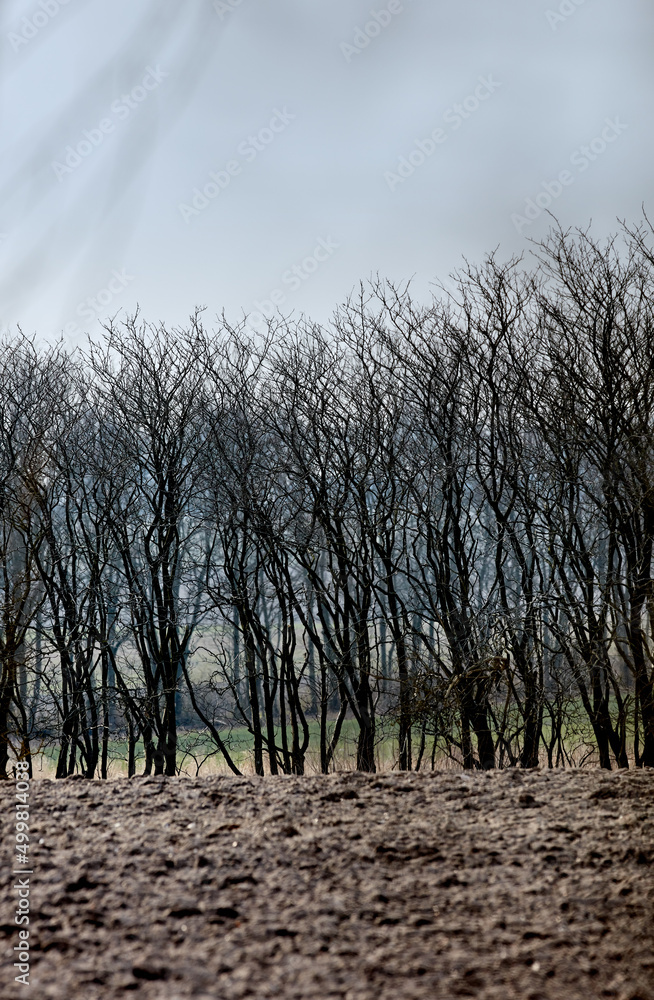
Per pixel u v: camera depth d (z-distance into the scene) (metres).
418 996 2.77
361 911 3.47
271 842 4.36
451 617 13.48
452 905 3.55
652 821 4.61
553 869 3.96
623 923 3.34
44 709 14.34
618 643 11.44
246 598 14.33
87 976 2.90
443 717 12.77
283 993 2.79
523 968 2.98
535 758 12.84
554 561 12.59
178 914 3.42
